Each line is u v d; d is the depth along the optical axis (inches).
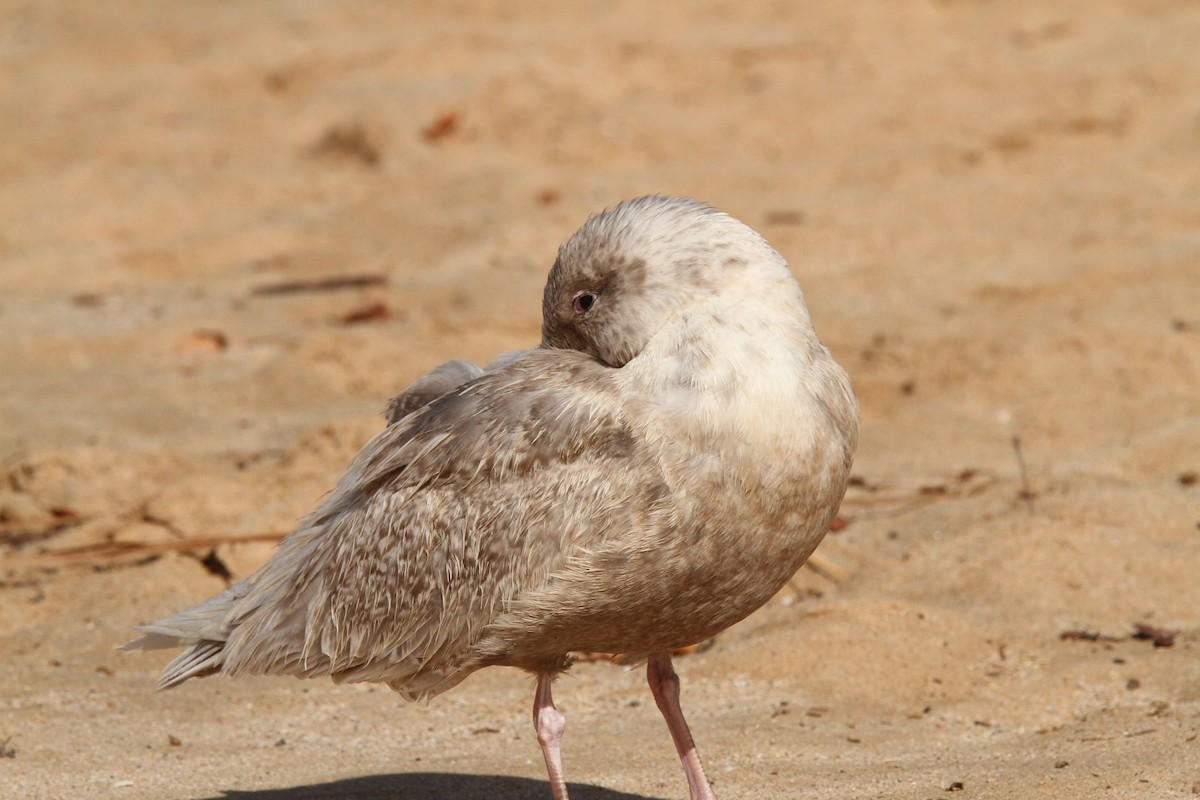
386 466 300.4
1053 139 861.2
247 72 1096.8
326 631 302.7
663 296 283.7
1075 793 302.0
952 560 441.1
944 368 599.8
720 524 274.1
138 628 320.2
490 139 951.0
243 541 455.5
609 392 284.2
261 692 384.8
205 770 333.7
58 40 1230.9
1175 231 727.1
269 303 733.9
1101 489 475.8
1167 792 298.7
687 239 284.5
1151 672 370.6
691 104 975.6
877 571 442.0
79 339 684.7
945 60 1010.7
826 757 335.6
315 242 823.7
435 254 781.3
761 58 1043.3
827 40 1068.5
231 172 935.7
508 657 294.2
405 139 948.0
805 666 384.8
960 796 306.2
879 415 579.8
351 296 730.8
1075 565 430.0
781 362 277.3
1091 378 574.2
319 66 1083.9
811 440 276.2
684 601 281.9
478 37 1103.0
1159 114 875.4
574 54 1056.2
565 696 382.0
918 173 834.8
